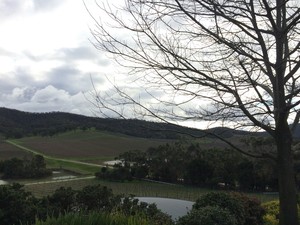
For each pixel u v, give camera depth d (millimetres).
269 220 11719
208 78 5547
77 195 14953
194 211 9516
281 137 5754
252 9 5508
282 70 5570
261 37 5770
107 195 15000
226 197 10812
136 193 49000
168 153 64625
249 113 5457
